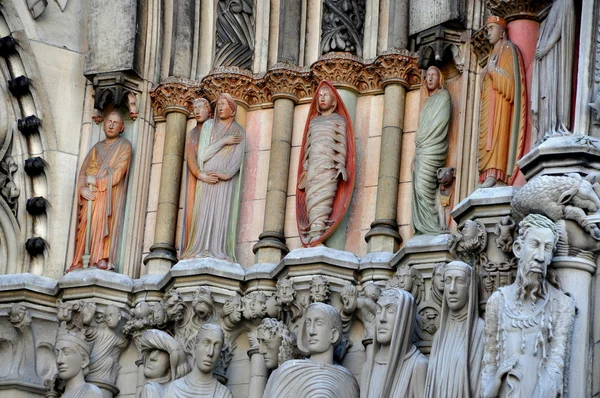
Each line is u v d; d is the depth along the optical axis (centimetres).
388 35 1895
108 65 1997
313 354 1752
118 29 2006
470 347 1642
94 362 1902
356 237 1861
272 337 1798
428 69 1834
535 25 1752
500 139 1717
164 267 1925
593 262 1574
